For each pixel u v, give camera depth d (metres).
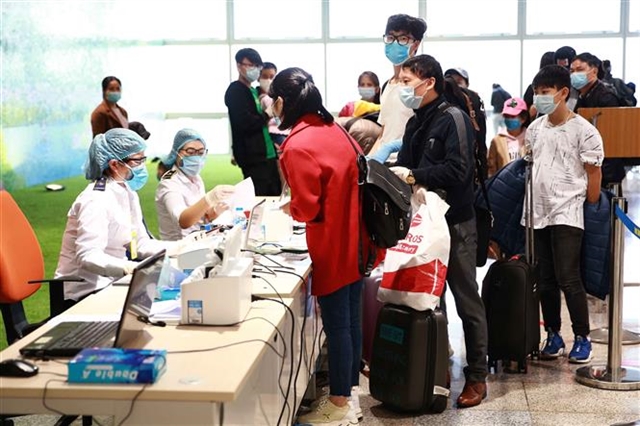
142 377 2.05
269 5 14.86
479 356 3.93
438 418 3.74
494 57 14.09
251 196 4.23
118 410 2.06
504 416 3.75
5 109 11.34
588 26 13.81
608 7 13.73
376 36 14.54
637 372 4.25
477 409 3.84
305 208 3.17
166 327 2.56
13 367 2.12
